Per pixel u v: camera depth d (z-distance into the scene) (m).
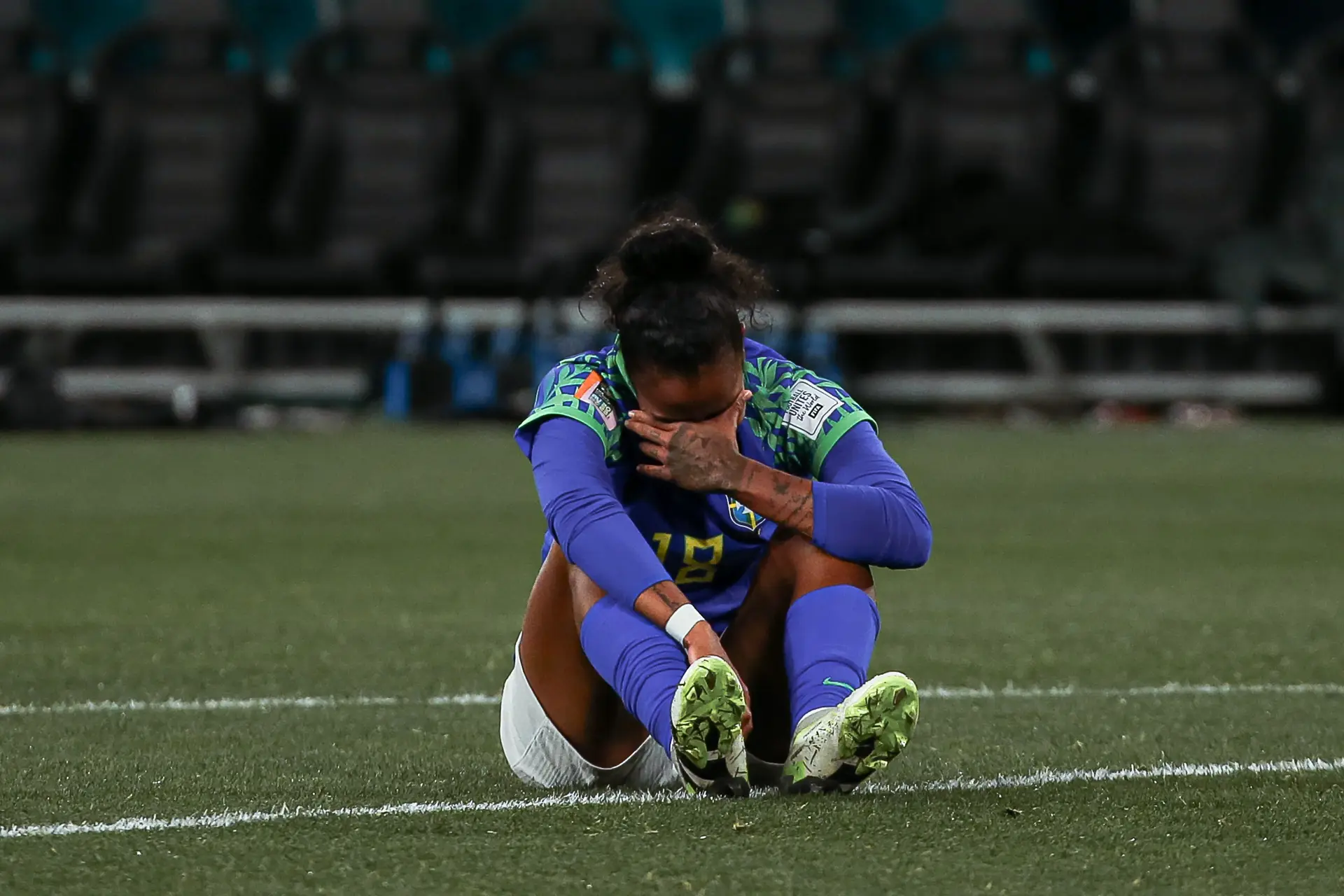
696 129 60.69
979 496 35.34
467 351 58.81
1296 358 61.72
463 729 12.99
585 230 59.19
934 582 22.94
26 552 25.84
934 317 58.75
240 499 34.28
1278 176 61.09
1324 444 50.22
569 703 10.48
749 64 60.34
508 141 59.75
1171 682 15.28
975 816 9.55
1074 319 59.62
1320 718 13.36
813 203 57.19
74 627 18.64
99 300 58.72
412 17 60.44
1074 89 63.97
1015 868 8.51
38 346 57.94
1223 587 22.41
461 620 19.31
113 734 12.72
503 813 9.76
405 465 42.53
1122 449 48.09
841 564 10.30
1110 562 25.09
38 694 14.62
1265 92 60.97
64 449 47.66
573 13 60.19
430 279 58.59
